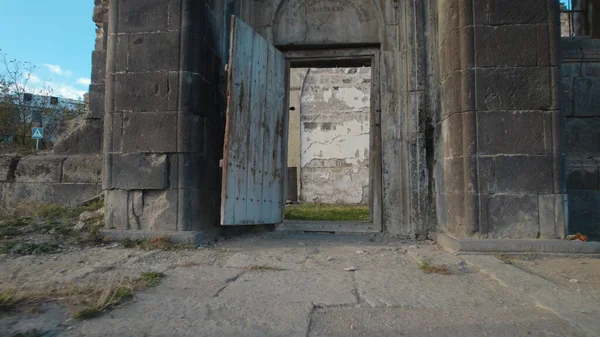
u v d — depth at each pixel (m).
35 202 6.45
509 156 4.51
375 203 5.90
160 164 4.88
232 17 4.93
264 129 5.72
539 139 4.50
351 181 14.80
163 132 4.91
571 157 5.78
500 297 2.89
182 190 4.85
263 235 5.73
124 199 4.96
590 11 7.62
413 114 5.75
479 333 2.27
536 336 2.21
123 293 2.84
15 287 2.96
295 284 3.22
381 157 5.91
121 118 5.01
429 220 5.59
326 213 9.43
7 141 9.19
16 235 4.87
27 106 10.26
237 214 4.98
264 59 5.72
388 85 5.94
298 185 14.95
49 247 4.36
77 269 3.58
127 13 5.10
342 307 2.71
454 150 4.70
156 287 3.12
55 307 2.59
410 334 2.27
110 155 5.00
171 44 4.98
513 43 4.60
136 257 4.08
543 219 4.42
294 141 15.02
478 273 3.57
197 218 4.95
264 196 5.72
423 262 3.94
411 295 2.94
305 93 15.11
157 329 2.29
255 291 3.03
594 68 5.88
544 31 4.59
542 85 4.54
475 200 4.50
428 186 5.64
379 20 6.12
